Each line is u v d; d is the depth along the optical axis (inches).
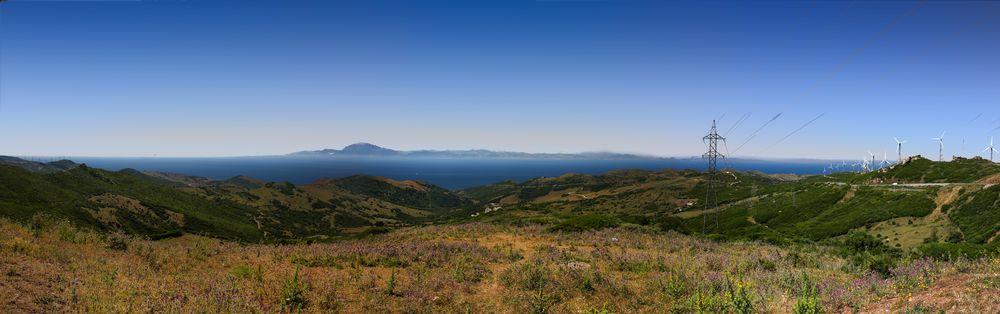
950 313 333.4
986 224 2514.8
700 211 5954.7
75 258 561.0
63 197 4926.2
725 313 430.3
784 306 440.5
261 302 467.5
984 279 412.5
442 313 489.1
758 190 6727.4
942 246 896.3
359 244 1010.7
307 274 628.1
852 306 405.7
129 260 616.7
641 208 7347.4
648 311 493.7
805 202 4458.7
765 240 1686.8
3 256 502.3
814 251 1185.4
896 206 3432.6
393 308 496.1
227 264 689.6
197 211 6683.1
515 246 1120.8
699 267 725.3
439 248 938.1
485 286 618.8
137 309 398.6
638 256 861.8
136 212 5359.3
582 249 1043.9
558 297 548.1
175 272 581.9
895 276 568.4
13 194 4242.1
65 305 385.7
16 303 368.8
